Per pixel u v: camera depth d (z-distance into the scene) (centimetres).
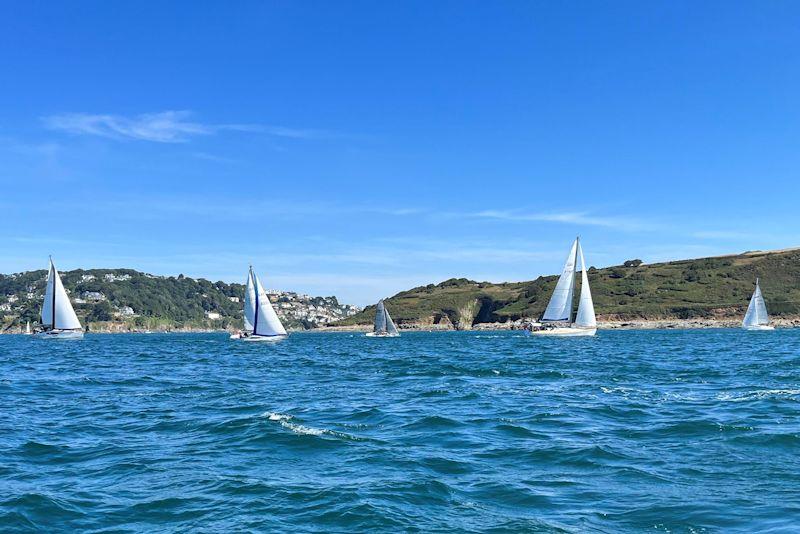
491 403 2545
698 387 3042
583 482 1344
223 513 1166
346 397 2831
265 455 1631
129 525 1120
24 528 1105
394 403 2586
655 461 1510
